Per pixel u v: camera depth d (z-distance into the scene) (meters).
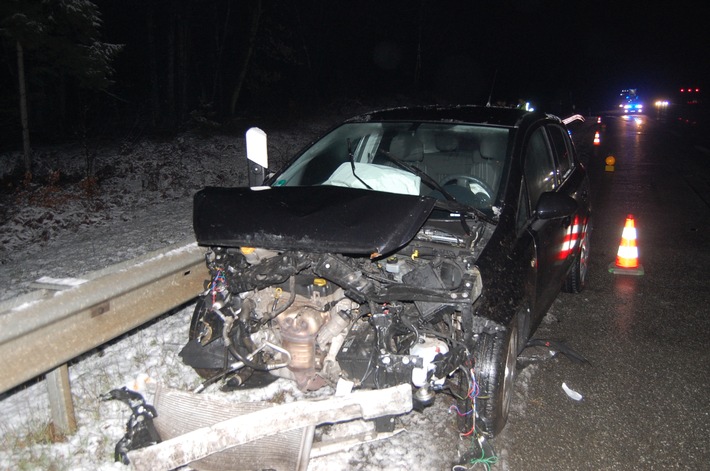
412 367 3.48
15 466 3.44
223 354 3.95
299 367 3.74
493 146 4.70
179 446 3.13
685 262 8.20
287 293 3.90
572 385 4.73
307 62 30.61
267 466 3.31
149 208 10.98
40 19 11.80
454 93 44.25
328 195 3.90
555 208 4.23
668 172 17.36
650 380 4.84
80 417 3.94
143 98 22.62
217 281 3.97
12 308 3.21
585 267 6.97
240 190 4.18
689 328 5.92
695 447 3.95
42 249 8.33
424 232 3.91
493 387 3.70
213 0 23.56
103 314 3.65
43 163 13.65
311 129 24.80
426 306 3.53
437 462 3.63
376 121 5.21
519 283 3.96
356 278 3.56
